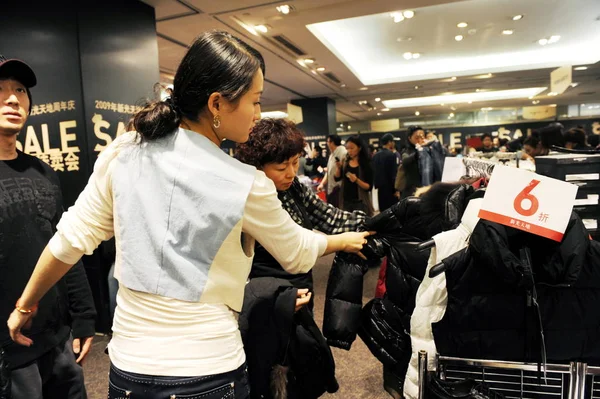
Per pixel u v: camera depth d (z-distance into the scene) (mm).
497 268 1113
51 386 1345
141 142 815
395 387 1761
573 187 1073
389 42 6441
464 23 5617
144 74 3709
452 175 2338
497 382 1316
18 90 1273
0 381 1028
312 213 1491
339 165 5152
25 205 1254
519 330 1233
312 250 950
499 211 1110
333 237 1105
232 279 787
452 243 1272
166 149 796
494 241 1110
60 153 3174
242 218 765
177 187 761
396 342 1496
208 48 781
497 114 15180
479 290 1215
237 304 810
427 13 5219
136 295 771
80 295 1434
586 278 1166
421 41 6445
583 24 5836
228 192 763
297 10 4246
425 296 1314
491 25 5758
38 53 3143
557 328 1205
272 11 4266
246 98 809
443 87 9531
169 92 884
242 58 793
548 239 1146
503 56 7676
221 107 797
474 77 8328
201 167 773
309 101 10750
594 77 8758
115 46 3373
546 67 7492
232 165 797
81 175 3137
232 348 791
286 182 1279
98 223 850
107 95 3279
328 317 1367
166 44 5207
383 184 5090
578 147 3736
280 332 1102
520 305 1207
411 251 1449
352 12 4363
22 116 1272
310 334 1149
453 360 1283
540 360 1213
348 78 8023
